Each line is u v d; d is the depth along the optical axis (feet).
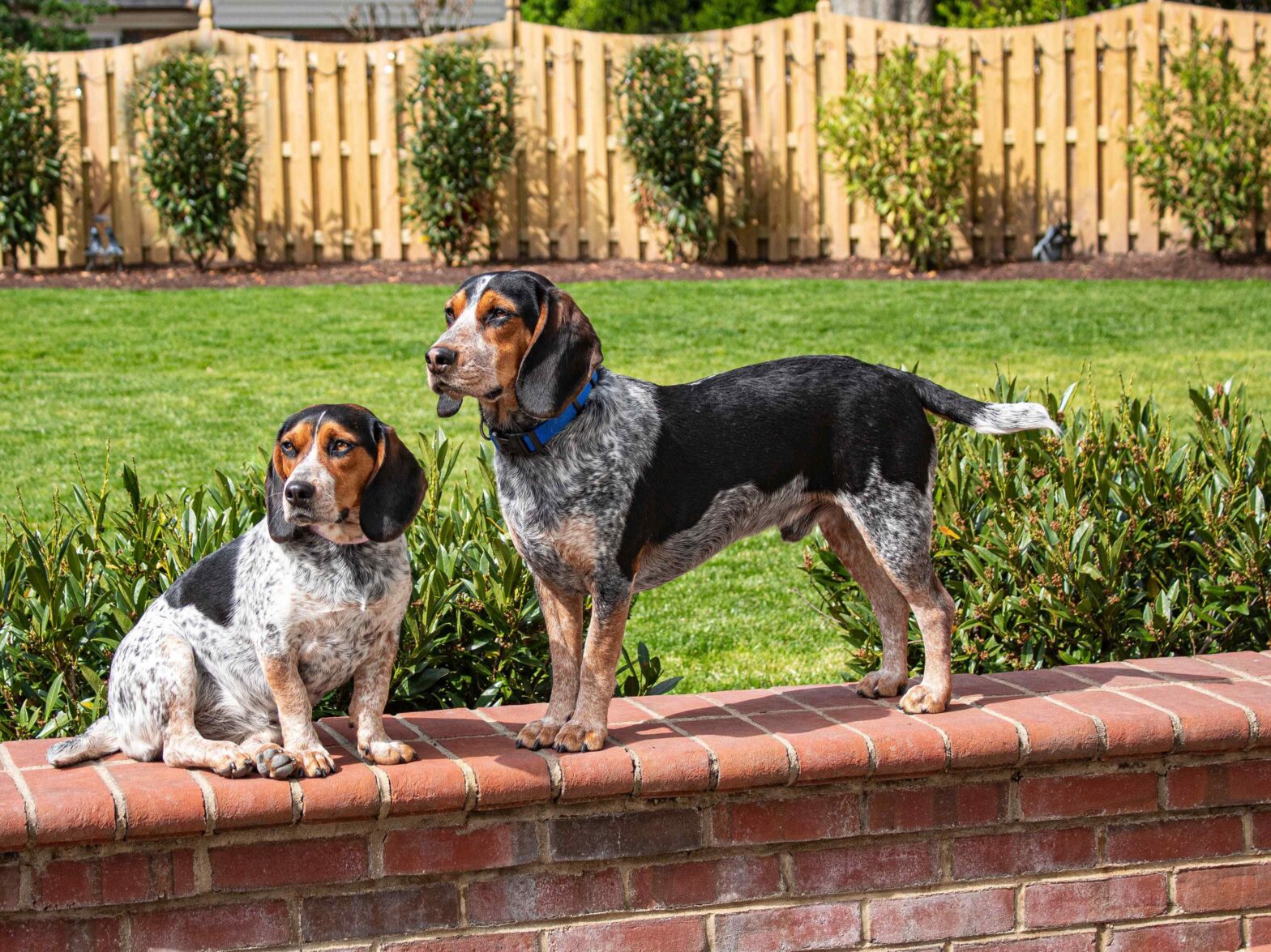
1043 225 46.06
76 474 24.63
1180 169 44.37
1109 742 11.94
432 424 28.04
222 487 15.29
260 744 11.05
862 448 12.41
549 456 11.55
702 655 19.21
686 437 12.03
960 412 12.73
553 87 46.44
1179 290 40.50
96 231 45.29
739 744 11.42
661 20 73.56
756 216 46.91
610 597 11.57
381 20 77.82
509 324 11.21
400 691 13.71
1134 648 15.35
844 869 11.82
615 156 46.70
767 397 12.37
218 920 10.56
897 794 11.83
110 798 10.11
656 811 11.37
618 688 15.06
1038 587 15.07
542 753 11.30
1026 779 12.09
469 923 11.10
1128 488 15.94
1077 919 12.34
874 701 12.98
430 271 45.39
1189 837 12.50
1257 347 33.76
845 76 45.65
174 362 33.01
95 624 13.71
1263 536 15.15
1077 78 45.19
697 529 12.21
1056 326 36.37
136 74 45.70
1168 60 44.80
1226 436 16.31
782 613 20.81
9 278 44.42
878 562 12.67
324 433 10.46
